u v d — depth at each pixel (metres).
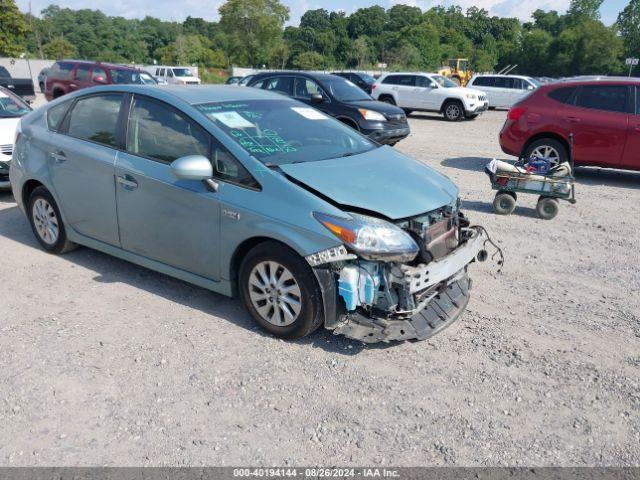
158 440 3.03
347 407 3.33
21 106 8.45
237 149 4.09
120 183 4.66
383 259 3.54
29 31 45.53
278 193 3.84
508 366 3.81
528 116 9.85
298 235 3.70
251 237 3.92
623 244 6.50
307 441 3.05
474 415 3.30
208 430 3.11
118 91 4.91
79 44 100.44
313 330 3.94
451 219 4.13
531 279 5.36
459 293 4.37
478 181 9.77
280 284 3.91
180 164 3.94
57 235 5.46
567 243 6.48
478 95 21.47
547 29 139.50
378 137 12.29
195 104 4.48
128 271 5.23
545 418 3.29
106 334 4.08
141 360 3.76
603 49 91.56
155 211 4.46
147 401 3.35
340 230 3.57
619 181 10.17
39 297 4.67
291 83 13.23
